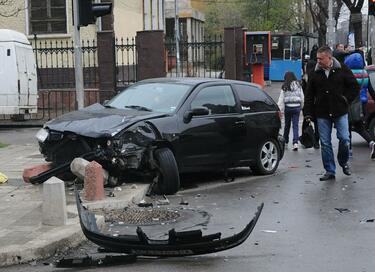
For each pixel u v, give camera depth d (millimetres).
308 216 7758
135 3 32062
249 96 10961
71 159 9359
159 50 22406
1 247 6039
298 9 60250
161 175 9234
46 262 6004
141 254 5910
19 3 24828
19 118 21219
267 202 8695
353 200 8648
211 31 62875
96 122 9180
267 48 36281
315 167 11805
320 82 10070
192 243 5848
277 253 6160
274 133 11164
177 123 9531
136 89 10617
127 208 8211
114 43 22328
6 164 11883
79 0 11594
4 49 18828
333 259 5934
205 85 10297
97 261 5879
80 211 6344
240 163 10609
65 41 24844
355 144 14953
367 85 12461
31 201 8305
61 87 24047
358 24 29922
